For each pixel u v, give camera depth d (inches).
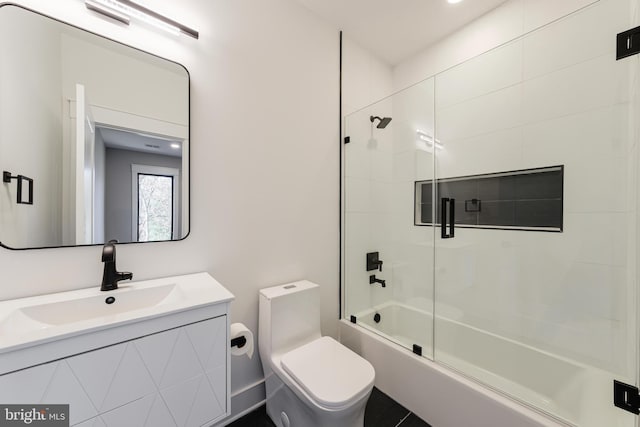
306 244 69.9
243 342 48.4
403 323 78.0
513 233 62.5
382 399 63.5
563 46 53.9
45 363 25.1
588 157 51.1
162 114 47.1
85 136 40.4
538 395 53.5
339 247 77.5
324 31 72.3
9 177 35.0
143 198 45.5
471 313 68.2
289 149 65.7
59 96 38.5
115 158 42.9
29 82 36.4
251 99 58.6
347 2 66.2
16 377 23.9
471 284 68.5
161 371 31.9
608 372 46.8
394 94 80.9
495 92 64.0
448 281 71.9
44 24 37.4
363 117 80.0
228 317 37.9
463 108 68.7
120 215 43.5
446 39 78.2
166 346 32.3
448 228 71.6
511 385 54.6
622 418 43.4
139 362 30.4
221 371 37.1
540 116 57.7
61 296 36.8
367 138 80.6
